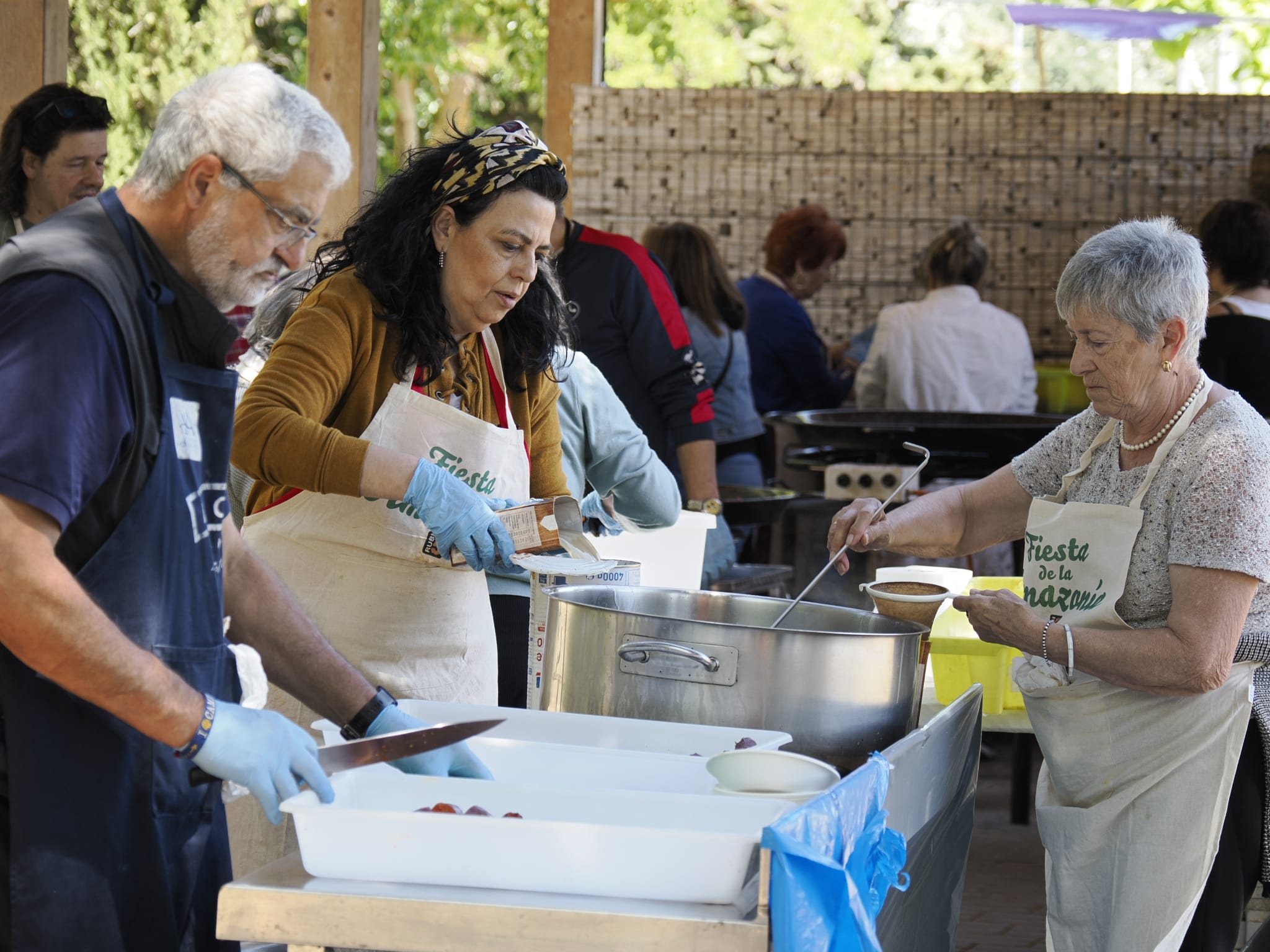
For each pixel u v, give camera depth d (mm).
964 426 6570
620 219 10172
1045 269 10367
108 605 2119
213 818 2412
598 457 4062
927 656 2826
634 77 18406
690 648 2557
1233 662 2973
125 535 2123
